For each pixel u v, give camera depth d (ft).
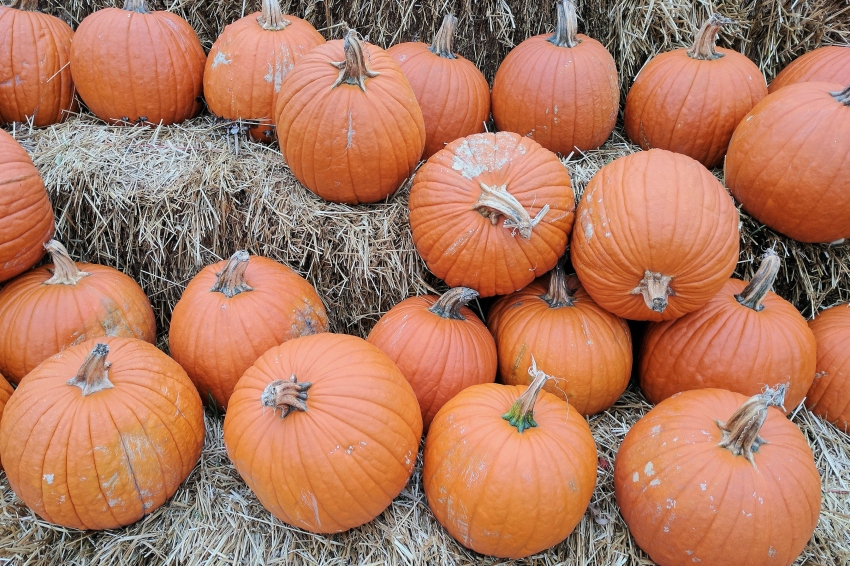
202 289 4.55
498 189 4.33
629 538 4.18
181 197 4.89
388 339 4.53
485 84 5.45
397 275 4.90
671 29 5.63
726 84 5.15
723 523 3.79
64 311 4.50
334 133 4.55
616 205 4.29
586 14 5.67
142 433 3.95
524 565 4.05
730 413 4.05
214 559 4.03
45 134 5.22
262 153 5.19
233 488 4.30
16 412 3.94
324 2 5.53
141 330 4.76
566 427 3.98
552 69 5.16
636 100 5.43
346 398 3.86
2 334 4.50
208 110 5.64
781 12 5.57
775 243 4.99
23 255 4.61
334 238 4.85
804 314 5.27
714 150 5.28
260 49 5.08
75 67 5.24
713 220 4.21
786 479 3.82
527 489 3.77
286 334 4.51
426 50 5.32
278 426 3.83
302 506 3.86
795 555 3.89
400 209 4.90
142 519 4.17
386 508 4.19
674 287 4.29
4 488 4.25
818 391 4.79
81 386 3.94
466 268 4.51
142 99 5.24
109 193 4.87
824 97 4.66
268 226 4.93
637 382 5.02
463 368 4.45
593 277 4.42
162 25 5.26
